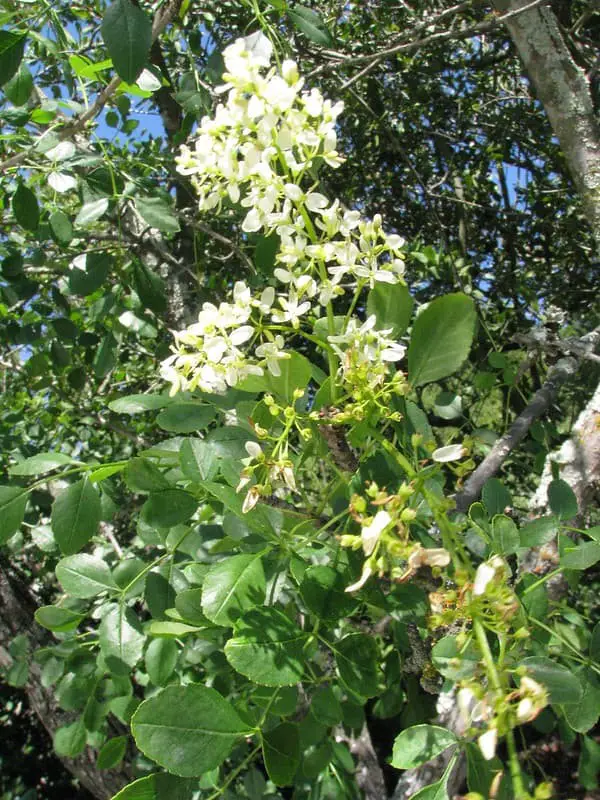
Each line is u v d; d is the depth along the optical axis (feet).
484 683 0.76
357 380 0.88
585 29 3.47
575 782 2.87
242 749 1.39
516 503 2.82
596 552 0.94
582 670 0.93
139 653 1.05
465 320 0.99
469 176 3.50
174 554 1.16
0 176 1.79
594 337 1.58
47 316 2.03
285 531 0.95
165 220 1.40
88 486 1.01
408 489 0.72
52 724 2.15
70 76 1.34
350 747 1.89
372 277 0.90
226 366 0.88
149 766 1.75
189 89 1.51
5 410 2.87
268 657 0.77
